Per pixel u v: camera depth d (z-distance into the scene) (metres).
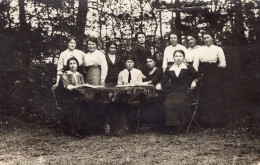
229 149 5.65
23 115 7.76
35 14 7.92
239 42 7.37
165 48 7.61
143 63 7.57
